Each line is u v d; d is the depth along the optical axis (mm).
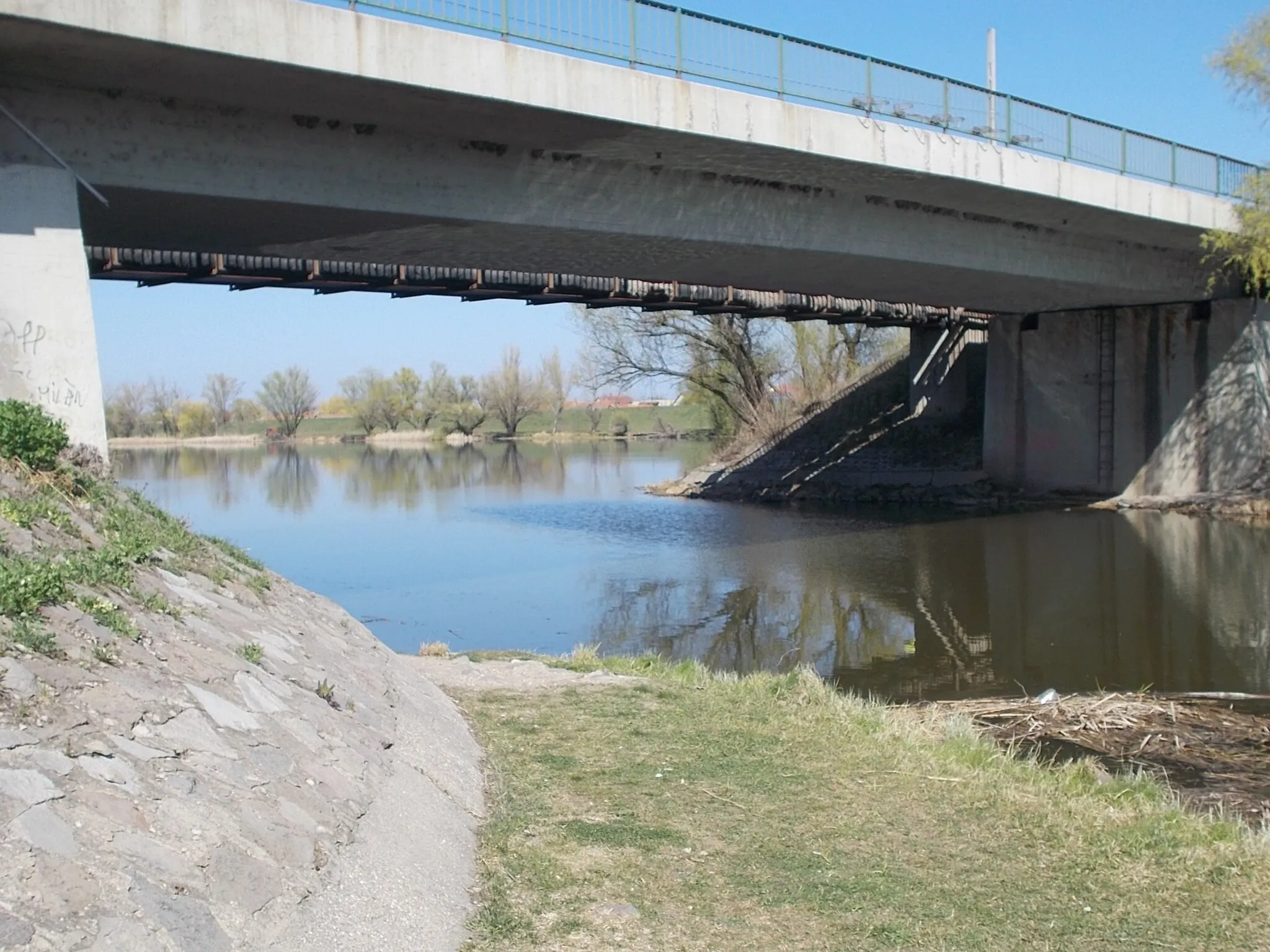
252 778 5441
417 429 127250
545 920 5609
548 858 6441
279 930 4512
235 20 13781
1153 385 36625
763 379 54844
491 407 117062
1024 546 30359
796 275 26672
